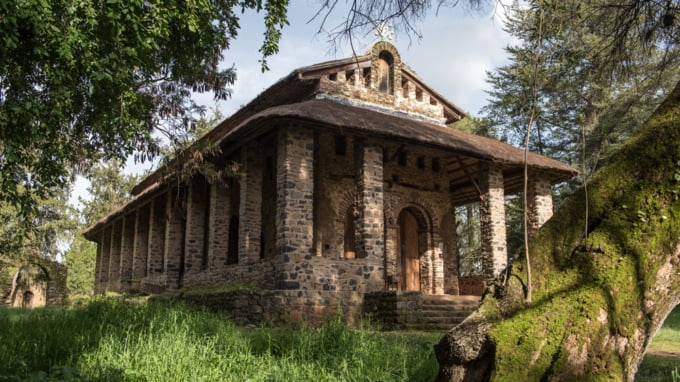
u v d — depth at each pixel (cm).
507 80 2280
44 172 810
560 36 548
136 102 861
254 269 1427
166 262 1986
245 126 1338
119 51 707
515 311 334
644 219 309
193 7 791
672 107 334
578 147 2370
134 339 680
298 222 1310
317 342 684
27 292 2803
